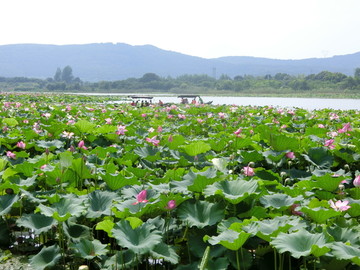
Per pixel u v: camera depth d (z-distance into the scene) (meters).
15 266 4.46
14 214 5.42
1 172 5.79
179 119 16.19
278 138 6.96
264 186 5.46
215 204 4.27
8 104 19.22
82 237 4.53
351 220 4.22
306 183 5.32
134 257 4.06
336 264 3.51
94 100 39.25
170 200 4.25
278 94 166.50
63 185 5.77
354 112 21.89
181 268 3.83
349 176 6.28
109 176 5.26
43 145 8.33
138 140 9.24
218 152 8.28
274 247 3.47
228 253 3.79
